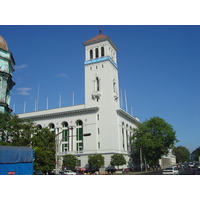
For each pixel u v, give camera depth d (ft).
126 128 277.85
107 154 223.92
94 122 237.45
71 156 216.13
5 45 143.23
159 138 246.06
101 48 268.00
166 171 143.13
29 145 128.57
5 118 123.65
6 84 135.85
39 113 271.69
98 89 254.47
